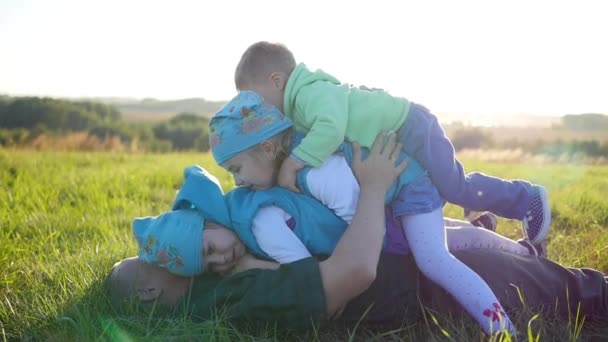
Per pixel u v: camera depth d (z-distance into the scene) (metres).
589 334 3.42
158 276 3.50
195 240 3.25
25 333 3.51
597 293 3.57
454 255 3.54
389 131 3.44
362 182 3.28
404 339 3.35
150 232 3.35
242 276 3.30
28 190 8.30
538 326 3.20
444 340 3.19
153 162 15.14
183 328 3.21
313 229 3.32
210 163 14.77
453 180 3.56
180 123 48.72
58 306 3.72
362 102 3.46
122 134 42.50
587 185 9.92
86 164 14.17
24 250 5.13
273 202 3.32
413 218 3.40
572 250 5.19
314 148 3.27
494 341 2.94
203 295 3.37
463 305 3.25
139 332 3.29
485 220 4.31
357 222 3.18
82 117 44.28
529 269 3.56
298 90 3.48
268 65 3.62
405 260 3.48
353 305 3.41
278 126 3.35
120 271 3.61
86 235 6.02
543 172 13.91
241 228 3.30
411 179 3.41
